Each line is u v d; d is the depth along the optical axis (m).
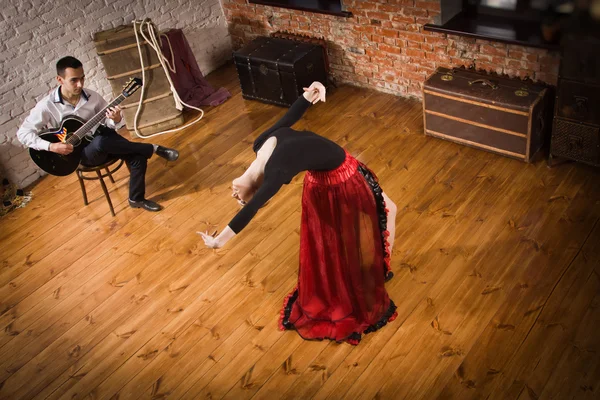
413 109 4.60
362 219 2.63
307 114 4.77
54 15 4.34
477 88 3.84
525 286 3.04
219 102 5.15
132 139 4.86
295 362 2.90
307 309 3.01
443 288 3.12
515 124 3.70
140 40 4.52
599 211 3.37
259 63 4.76
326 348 2.93
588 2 3.00
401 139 4.27
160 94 4.75
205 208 3.98
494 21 4.07
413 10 4.23
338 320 2.96
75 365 3.09
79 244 3.88
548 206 3.48
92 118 3.68
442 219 3.53
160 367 3.00
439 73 4.11
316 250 2.79
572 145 3.54
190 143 4.68
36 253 3.87
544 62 3.78
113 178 4.46
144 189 4.03
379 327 2.96
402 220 3.58
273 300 3.24
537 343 2.76
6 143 4.34
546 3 3.79
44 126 3.70
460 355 2.78
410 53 4.48
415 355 2.82
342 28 4.75
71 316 3.38
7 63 4.18
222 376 2.90
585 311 2.86
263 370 2.89
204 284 3.42
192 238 3.75
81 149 3.79
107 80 4.84
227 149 4.54
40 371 3.09
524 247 3.25
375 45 4.65
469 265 3.21
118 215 4.07
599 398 2.50
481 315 2.94
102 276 3.60
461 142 4.08
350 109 4.74
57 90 3.66
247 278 3.40
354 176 2.54
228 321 3.17
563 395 2.54
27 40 4.24
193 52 5.46
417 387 2.68
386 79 4.79
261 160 2.39
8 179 4.41
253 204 2.20
